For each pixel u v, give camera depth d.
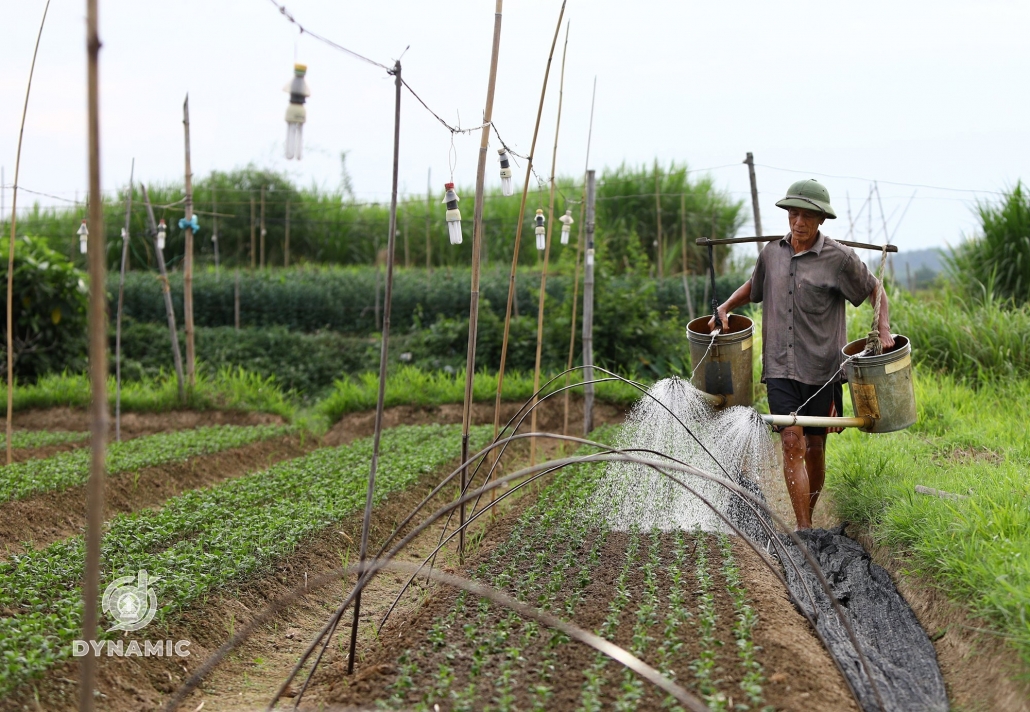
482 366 17.09
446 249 23.83
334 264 24.19
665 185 21.31
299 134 4.09
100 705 4.32
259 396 15.69
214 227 22.59
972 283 13.70
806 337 6.98
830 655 4.47
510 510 8.41
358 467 9.57
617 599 5.19
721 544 6.23
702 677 4.04
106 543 6.32
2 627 4.66
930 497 6.29
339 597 6.50
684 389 6.97
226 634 5.41
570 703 4.00
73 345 17.75
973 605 4.84
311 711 4.30
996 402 9.98
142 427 14.26
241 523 7.12
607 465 8.77
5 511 7.53
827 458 8.25
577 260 11.41
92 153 2.82
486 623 5.01
